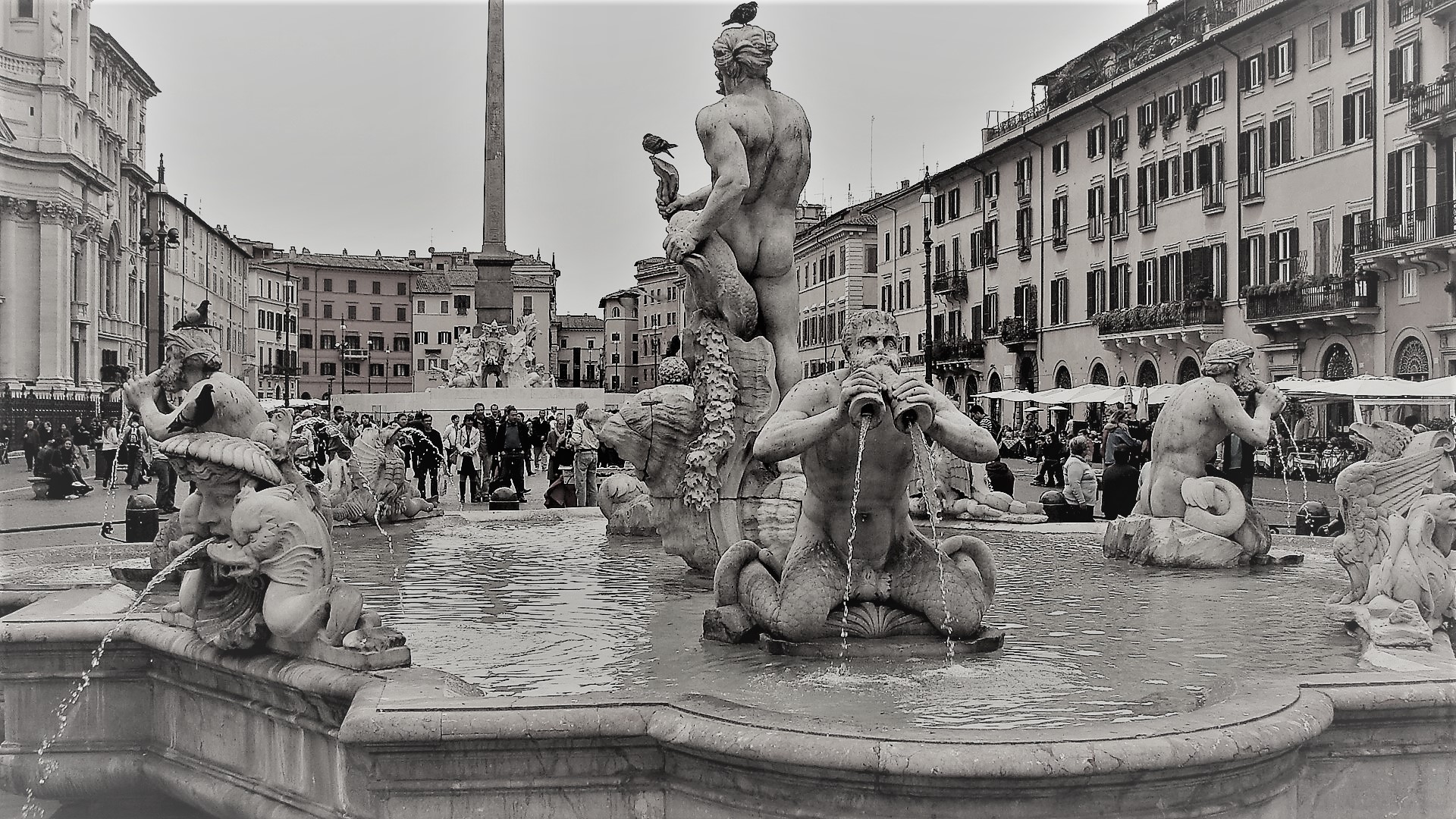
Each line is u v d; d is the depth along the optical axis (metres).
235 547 4.91
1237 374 9.08
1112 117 50.84
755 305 8.05
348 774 4.48
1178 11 48.94
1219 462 14.18
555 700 4.09
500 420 25.81
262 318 118.69
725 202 7.78
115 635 5.52
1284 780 3.99
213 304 100.94
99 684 5.64
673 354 10.24
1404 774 4.26
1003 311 60.00
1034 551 10.05
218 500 5.07
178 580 7.08
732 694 4.58
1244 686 4.25
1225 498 8.91
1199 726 3.70
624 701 4.09
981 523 12.51
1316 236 39.59
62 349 64.56
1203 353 44.59
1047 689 4.66
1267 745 3.69
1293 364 40.34
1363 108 37.38
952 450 4.91
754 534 7.94
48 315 64.00
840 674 4.93
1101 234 51.66
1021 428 50.03
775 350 8.24
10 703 5.64
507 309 47.31
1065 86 55.84
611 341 138.75
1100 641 5.73
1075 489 15.39
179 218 90.25
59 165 63.81
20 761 5.59
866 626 5.39
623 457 8.26
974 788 3.52
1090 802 3.58
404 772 3.97
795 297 8.32
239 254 110.38
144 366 81.12
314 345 129.00
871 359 5.14
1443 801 4.28
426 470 25.22
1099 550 10.09
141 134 85.12
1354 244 37.75
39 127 64.31
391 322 132.88
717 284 7.91
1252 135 42.47
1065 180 54.50
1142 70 47.41
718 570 5.75
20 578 7.75
